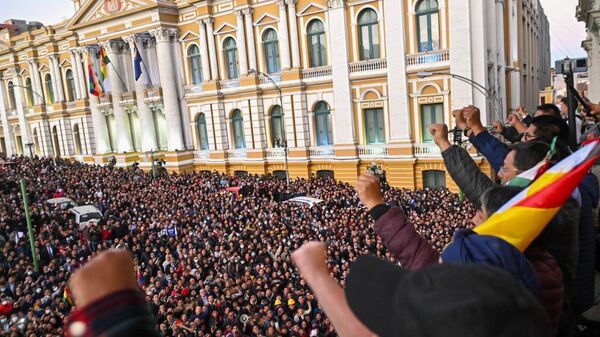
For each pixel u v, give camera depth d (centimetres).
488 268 135
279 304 1355
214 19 3759
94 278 124
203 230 2098
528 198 217
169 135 4050
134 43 4062
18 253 1997
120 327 111
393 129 3098
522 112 880
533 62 4950
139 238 2045
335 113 3303
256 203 2570
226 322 1285
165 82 3972
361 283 162
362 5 3095
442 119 2967
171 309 1338
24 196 1950
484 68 2781
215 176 3484
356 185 290
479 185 354
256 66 3612
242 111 3750
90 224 2275
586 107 571
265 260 1733
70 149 5088
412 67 2972
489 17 2952
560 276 230
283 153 3609
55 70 4975
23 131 5541
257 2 3519
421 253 251
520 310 123
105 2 4134
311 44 3378
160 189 3105
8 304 1448
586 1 2103
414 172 3077
